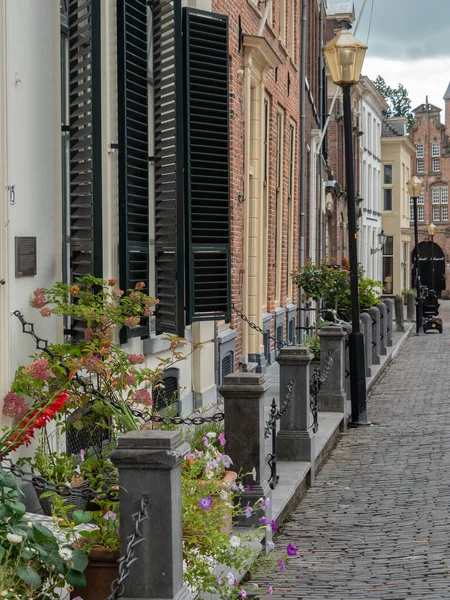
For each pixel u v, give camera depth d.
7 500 4.33
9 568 4.04
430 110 75.62
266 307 18.23
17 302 6.13
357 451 11.35
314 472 9.70
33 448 6.18
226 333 13.78
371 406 15.34
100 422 6.32
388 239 60.19
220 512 5.55
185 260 8.57
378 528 7.80
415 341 30.70
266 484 7.16
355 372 13.31
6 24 5.92
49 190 6.64
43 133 6.54
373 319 20.44
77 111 6.71
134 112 7.64
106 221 7.39
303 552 7.10
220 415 7.13
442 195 75.56
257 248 16.50
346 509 8.48
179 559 4.39
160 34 8.45
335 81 13.11
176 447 4.30
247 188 15.63
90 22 6.53
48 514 5.73
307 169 25.44
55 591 4.70
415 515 8.17
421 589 6.12
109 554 4.50
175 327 8.28
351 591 6.12
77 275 6.82
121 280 7.44
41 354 6.14
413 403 15.59
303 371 9.55
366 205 49.72
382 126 60.34
